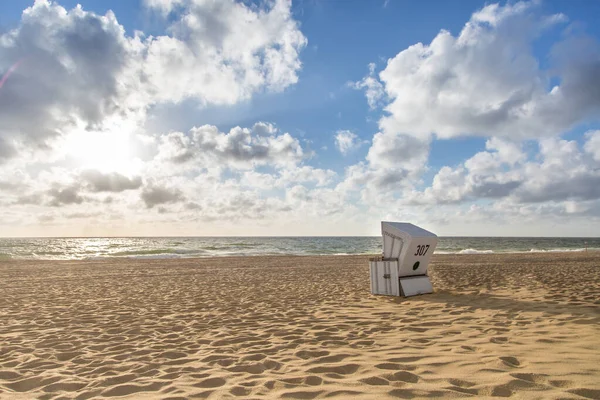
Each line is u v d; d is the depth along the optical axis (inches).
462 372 123.2
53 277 564.1
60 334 214.5
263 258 1036.5
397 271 321.7
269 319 244.2
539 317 212.5
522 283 388.5
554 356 136.0
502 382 110.3
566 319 203.5
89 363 157.6
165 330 220.8
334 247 2241.6
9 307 312.7
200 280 506.9
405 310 257.1
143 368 147.0
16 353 176.4
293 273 591.2
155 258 1082.7
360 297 327.6
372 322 221.6
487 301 277.0
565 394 100.0
